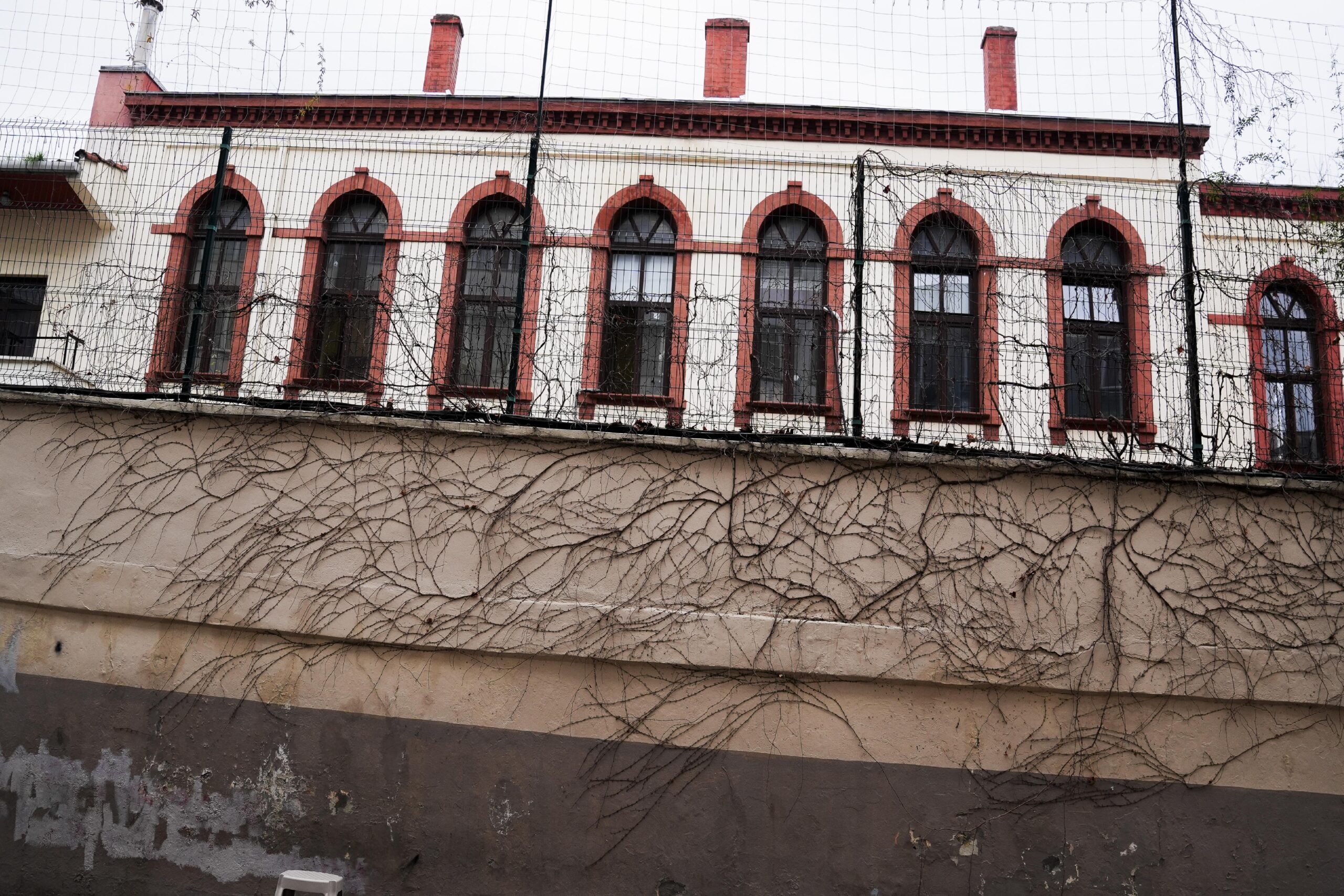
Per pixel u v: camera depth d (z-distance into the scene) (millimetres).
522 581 6008
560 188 12156
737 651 5812
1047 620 5848
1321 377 6590
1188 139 12570
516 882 5707
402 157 12398
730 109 12633
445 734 5918
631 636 5863
